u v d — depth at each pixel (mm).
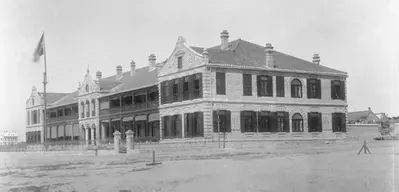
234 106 51250
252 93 52594
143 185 20484
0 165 35969
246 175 21250
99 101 73938
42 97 90188
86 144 59031
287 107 54938
